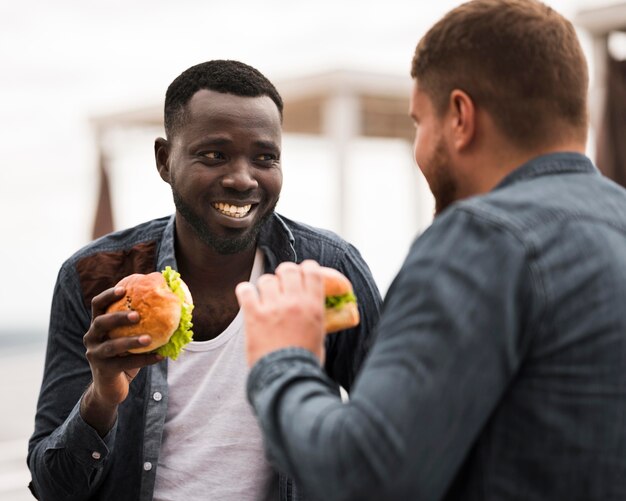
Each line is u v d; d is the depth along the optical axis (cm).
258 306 123
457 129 124
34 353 1416
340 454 105
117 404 169
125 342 155
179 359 188
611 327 112
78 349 192
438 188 130
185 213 185
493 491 112
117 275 196
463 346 106
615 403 111
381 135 956
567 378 111
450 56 124
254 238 186
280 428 114
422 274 111
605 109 273
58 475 178
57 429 182
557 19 123
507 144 123
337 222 784
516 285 110
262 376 118
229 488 183
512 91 121
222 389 186
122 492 187
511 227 112
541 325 111
